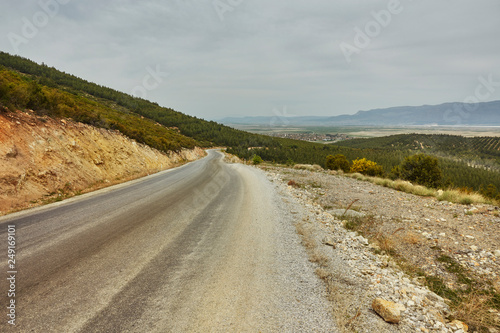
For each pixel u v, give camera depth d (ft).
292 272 12.32
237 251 14.55
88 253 13.23
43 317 8.09
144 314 8.55
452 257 15.92
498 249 16.47
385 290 11.33
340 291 10.78
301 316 8.94
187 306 9.13
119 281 10.61
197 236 16.81
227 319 8.54
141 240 15.57
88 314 8.38
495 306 11.16
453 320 9.89
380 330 8.45
